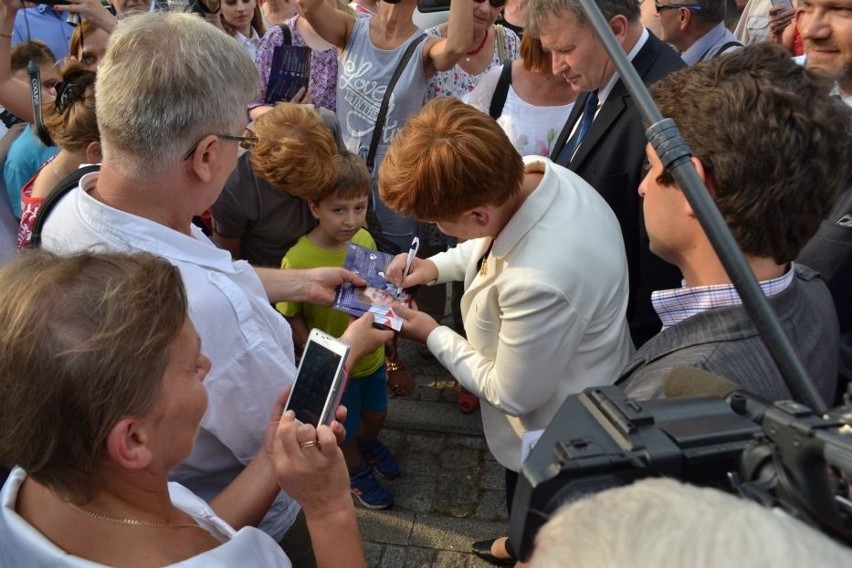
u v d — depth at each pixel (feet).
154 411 3.34
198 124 4.75
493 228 6.16
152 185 4.83
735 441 2.65
